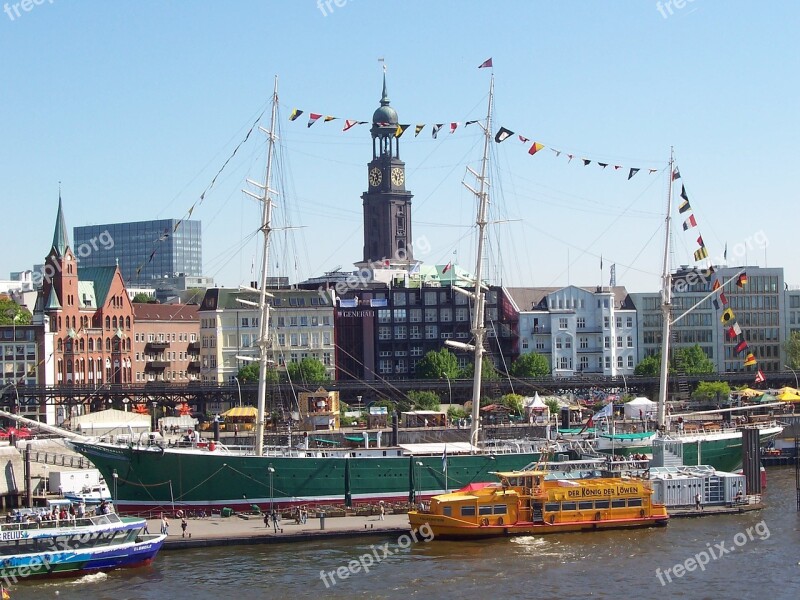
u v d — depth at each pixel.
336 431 168.88
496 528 118.94
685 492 130.62
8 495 145.38
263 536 116.50
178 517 127.38
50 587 102.38
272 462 129.25
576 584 101.94
